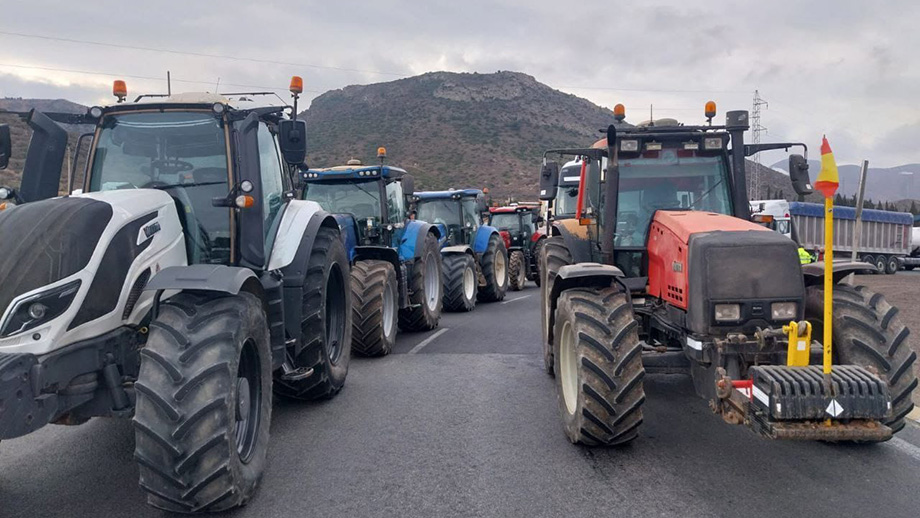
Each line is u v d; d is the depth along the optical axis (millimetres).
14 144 16656
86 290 3611
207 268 4008
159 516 3863
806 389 3682
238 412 4109
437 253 11547
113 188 4887
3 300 3391
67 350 3539
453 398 6441
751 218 6363
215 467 3625
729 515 3826
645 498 4070
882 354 4582
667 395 6547
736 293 4520
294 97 5590
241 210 4887
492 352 8852
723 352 4414
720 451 4914
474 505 3986
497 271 16047
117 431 5395
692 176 6246
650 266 5754
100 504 4031
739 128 6121
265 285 5059
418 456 4836
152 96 5254
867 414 3668
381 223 9773
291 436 5332
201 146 4945
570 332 5219
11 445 5082
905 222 26812
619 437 4727
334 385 6359
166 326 3771
